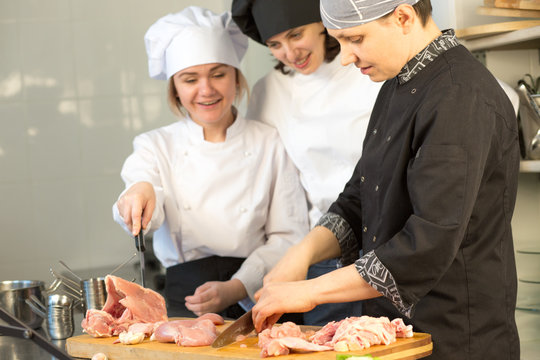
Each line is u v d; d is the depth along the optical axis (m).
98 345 1.33
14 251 3.03
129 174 2.02
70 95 3.04
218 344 1.25
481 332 1.27
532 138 1.72
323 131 1.93
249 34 1.98
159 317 1.49
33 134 3.02
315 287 1.24
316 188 1.99
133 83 3.06
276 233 2.05
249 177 2.04
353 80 1.90
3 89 3.00
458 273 1.26
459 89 1.19
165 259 2.12
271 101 2.12
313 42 1.84
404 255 1.17
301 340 1.18
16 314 1.54
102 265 3.06
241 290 1.88
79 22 3.02
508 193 1.28
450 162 1.15
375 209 1.38
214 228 2.01
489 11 1.69
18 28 2.99
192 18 2.00
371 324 1.20
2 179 3.01
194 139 2.06
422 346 1.21
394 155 1.30
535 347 1.81
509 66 1.85
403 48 1.26
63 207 3.05
